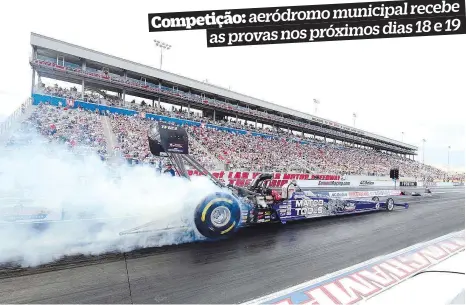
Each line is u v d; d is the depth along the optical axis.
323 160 31.89
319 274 3.59
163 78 25.98
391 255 4.46
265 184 6.23
